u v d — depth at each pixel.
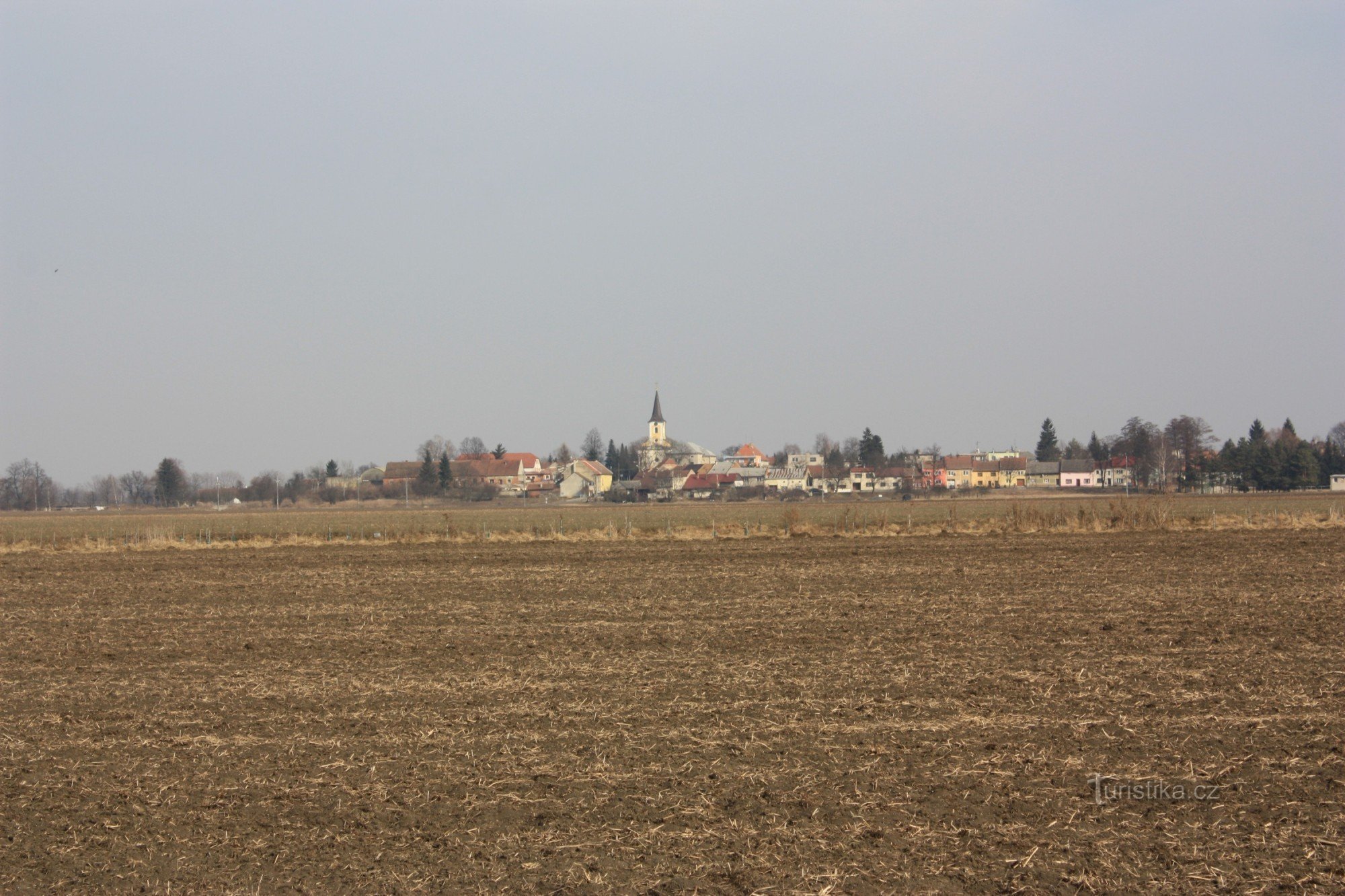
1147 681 17.66
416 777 13.05
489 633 23.80
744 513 83.56
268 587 34.03
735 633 23.16
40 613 28.89
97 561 45.72
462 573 37.19
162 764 13.89
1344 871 10.12
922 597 28.42
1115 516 52.75
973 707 15.95
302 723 15.80
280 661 20.98
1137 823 11.29
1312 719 15.05
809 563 38.34
